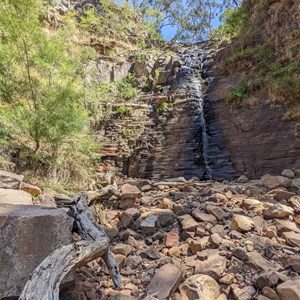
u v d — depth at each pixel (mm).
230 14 7340
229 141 5215
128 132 6195
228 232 2014
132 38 9977
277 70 4902
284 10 5266
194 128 5871
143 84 7695
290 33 4973
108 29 9305
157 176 5637
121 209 2596
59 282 1166
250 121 4945
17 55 3516
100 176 4395
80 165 4195
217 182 4254
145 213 2285
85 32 8758
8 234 1310
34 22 3619
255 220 2182
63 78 4277
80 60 5969
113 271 1494
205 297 1377
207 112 5891
